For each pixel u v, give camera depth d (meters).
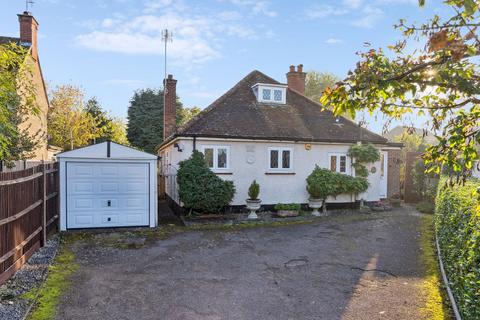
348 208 16.12
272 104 17.27
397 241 10.16
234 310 5.62
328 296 6.17
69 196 11.31
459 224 5.58
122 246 9.47
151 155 12.02
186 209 13.76
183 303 5.88
